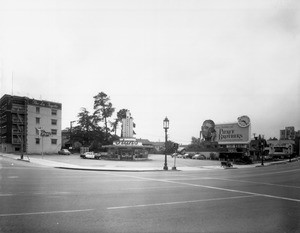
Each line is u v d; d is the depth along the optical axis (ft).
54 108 255.50
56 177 63.72
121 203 33.78
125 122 212.64
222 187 53.31
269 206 34.55
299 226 25.29
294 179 75.25
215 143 234.79
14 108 234.38
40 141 244.01
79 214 27.66
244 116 223.92
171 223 25.38
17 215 26.66
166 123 109.50
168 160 181.06
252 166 162.40
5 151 233.14
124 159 174.70
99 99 286.66
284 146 310.86
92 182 55.16
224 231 23.36
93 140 273.13
